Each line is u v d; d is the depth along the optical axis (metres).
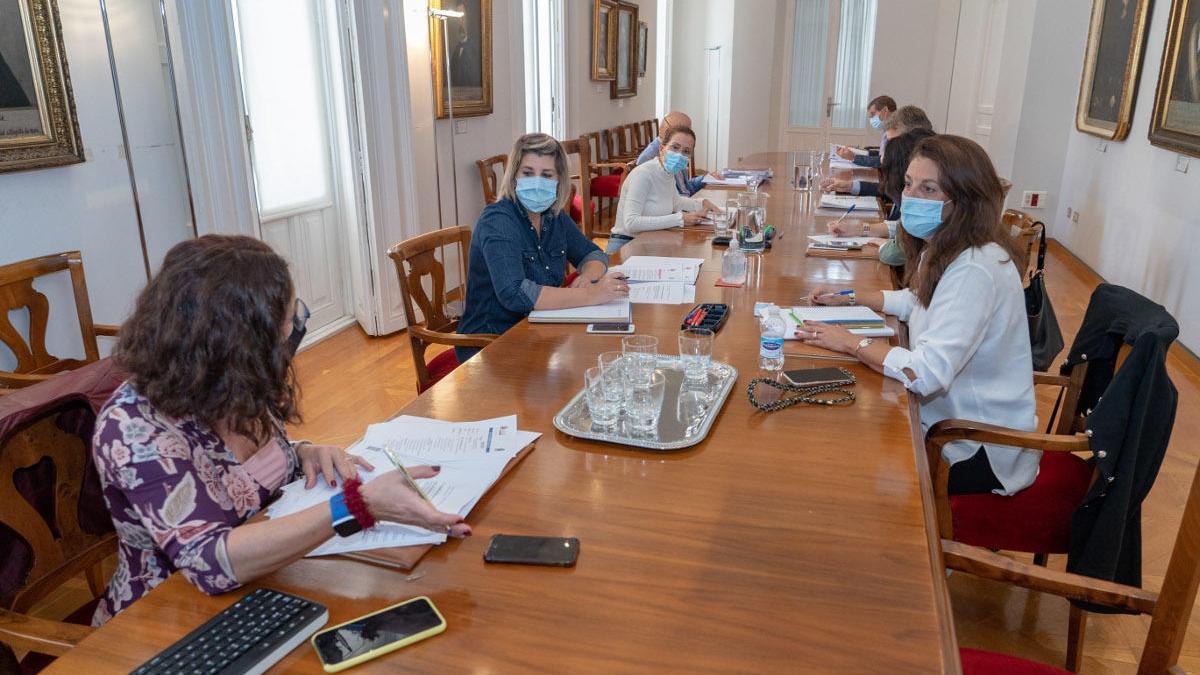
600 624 0.96
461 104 5.14
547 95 6.84
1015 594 2.30
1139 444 1.58
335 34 4.13
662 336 2.06
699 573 1.06
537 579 1.05
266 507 1.24
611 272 2.49
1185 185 4.27
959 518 1.85
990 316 1.81
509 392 1.70
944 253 1.87
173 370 1.04
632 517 1.20
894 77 9.86
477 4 5.17
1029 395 1.90
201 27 3.22
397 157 4.42
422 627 0.94
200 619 0.99
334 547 1.12
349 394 3.68
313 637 0.94
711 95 10.31
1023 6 7.15
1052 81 6.91
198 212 3.32
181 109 3.19
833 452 1.41
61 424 1.34
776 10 9.99
